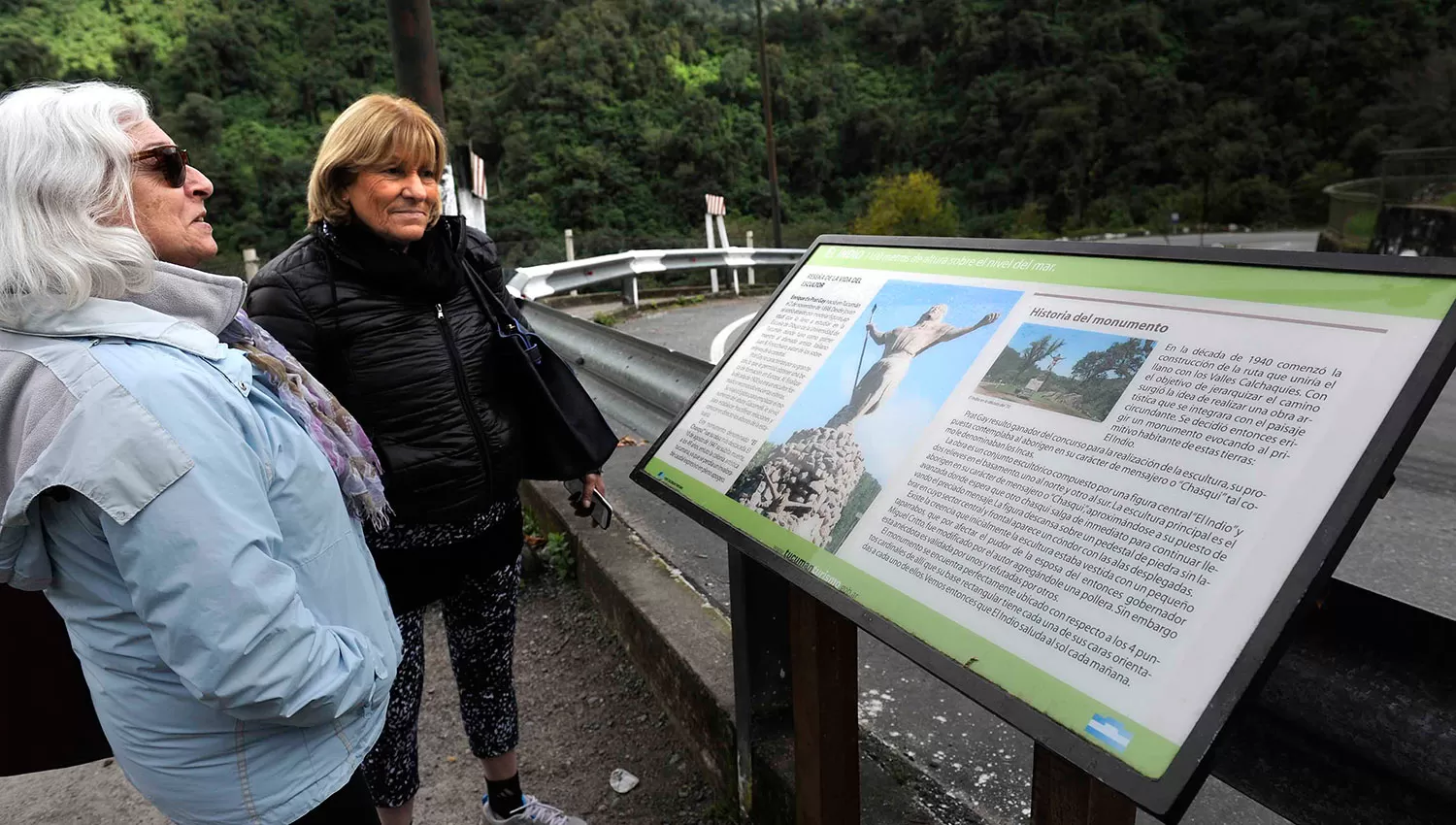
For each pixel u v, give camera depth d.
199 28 53.50
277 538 1.05
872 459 1.27
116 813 2.18
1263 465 0.87
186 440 0.96
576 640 2.81
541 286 9.60
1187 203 49.41
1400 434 0.79
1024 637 0.96
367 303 1.69
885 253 1.57
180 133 46.41
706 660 2.20
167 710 1.06
